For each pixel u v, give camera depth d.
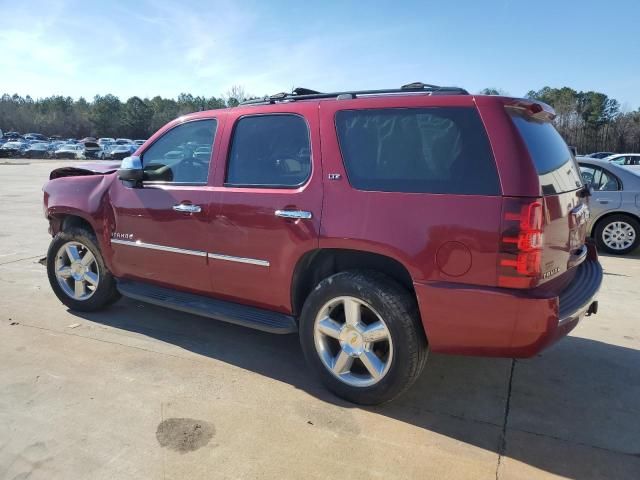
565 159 3.33
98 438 2.85
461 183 2.77
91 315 4.84
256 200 3.48
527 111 2.96
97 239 4.59
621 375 3.74
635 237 8.00
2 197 15.33
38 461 2.65
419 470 2.63
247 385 3.50
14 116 105.81
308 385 3.53
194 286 3.98
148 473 2.57
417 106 2.98
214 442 2.83
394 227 2.91
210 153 3.86
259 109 3.62
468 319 2.76
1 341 4.18
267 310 3.66
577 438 2.95
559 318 2.73
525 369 3.82
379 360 3.14
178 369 3.72
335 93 3.48
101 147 50.16
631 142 77.31
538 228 2.62
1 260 7.08
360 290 3.06
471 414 3.18
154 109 107.19
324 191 3.19
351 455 2.74
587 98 81.62
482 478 2.58
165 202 4.01
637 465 2.71
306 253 3.28
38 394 3.31
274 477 2.55
